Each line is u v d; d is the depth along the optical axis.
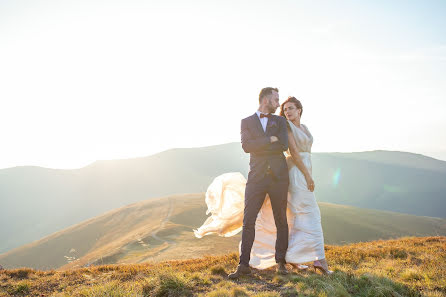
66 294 4.38
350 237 60.31
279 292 3.91
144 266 6.30
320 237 4.88
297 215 5.00
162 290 4.20
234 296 3.77
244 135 4.98
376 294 3.57
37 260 67.56
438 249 6.90
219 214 6.02
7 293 4.91
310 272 5.00
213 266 5.34
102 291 4.26
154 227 56.94
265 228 5.34
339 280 4.10
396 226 69.25
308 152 5.19
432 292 3.59
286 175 4.87
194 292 4.15
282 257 4.90
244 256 4.79
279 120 4.93
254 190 4.84
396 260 5.73
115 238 67.06
